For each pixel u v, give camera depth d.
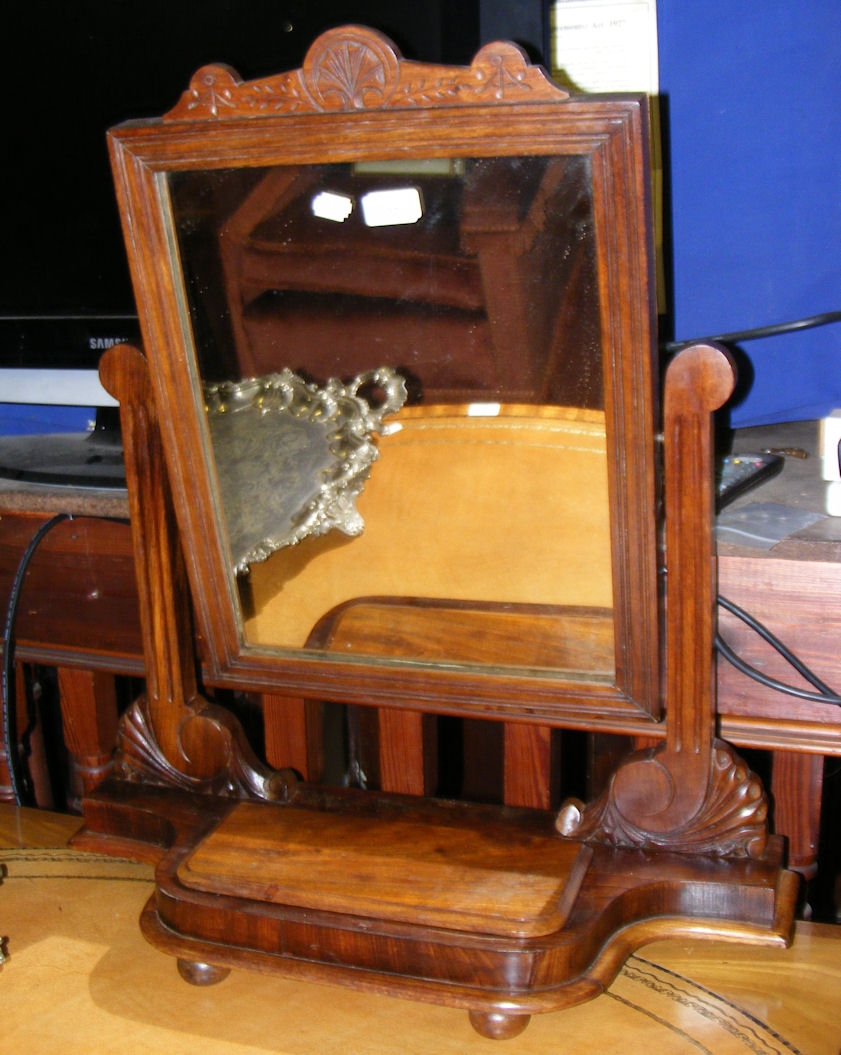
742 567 0.98
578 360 0.86
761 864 0.99
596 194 0.79
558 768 1.30
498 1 1.09
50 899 1.21
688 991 1.04
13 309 1.36
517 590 0.97
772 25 1.30
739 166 1.36
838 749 1.01
